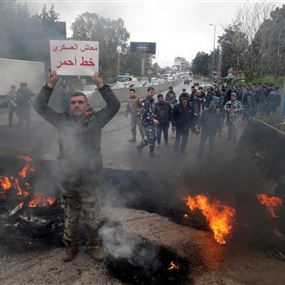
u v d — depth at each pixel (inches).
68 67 210.4
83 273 136.2
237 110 422.6
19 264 140.7
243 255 153.6
